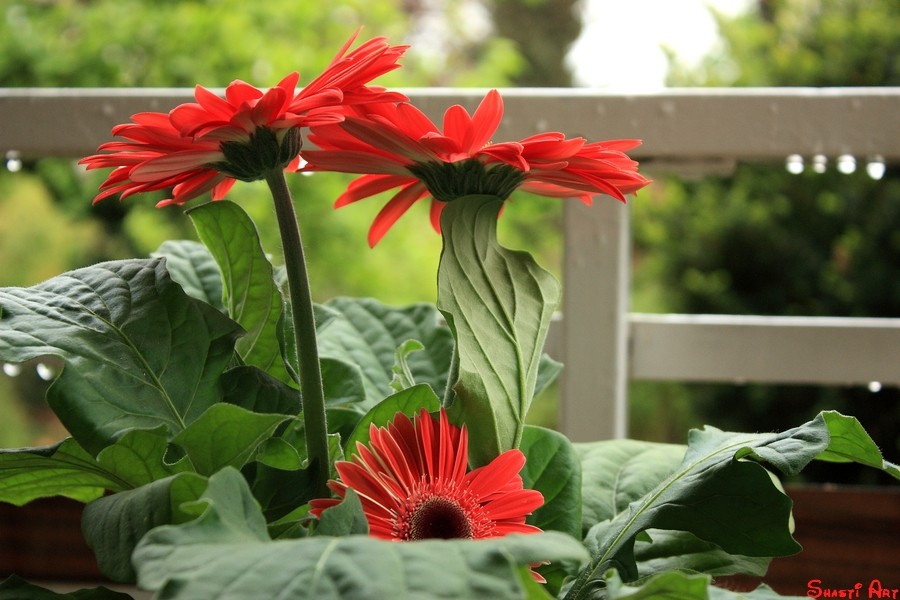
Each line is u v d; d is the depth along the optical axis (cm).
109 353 61
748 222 296
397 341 76
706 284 305
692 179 86
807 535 80
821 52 315
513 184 61
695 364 88
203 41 339
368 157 61
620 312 85
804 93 82
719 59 360
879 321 86
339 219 330
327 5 354
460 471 59
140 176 58
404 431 60
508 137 83
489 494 59
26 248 365
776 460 60
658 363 88
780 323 87
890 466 62
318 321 71
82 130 85
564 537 51
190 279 72
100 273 64
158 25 340
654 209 315
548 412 368
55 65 343
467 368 60
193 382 62
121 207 368
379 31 373
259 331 68
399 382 70
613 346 85
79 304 63
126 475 61
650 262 320
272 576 49
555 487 67
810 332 87
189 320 63
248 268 67
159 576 49
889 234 276
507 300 61
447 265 60
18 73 345
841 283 284
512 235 399
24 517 82
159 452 60
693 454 66
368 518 58
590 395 86
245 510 53
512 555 50
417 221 362
